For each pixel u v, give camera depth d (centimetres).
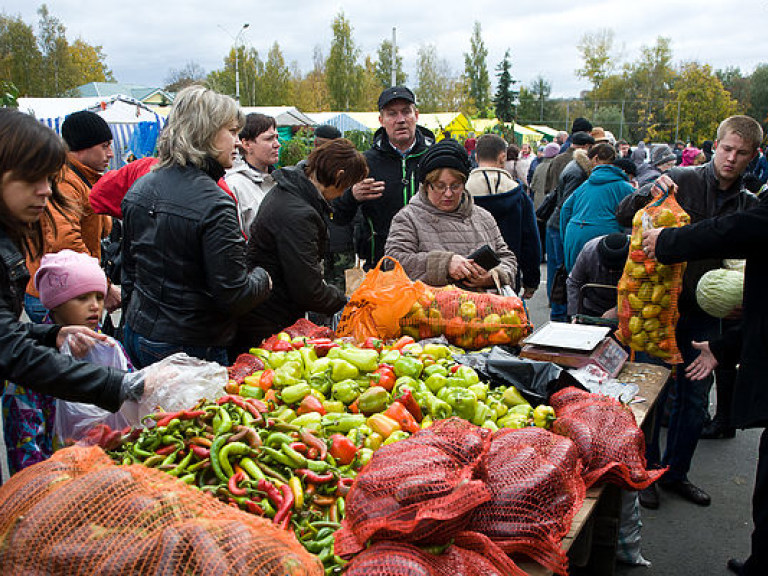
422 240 392
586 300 450
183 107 288
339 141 353
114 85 4022
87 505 144
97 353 241
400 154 463
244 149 507
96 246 447
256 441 194
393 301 323
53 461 163
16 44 5925
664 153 1048
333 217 445
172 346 291
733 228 253
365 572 145
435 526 154
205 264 280
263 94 6062
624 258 424
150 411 212
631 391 297
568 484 191
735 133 354
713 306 323
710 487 428
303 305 352
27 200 191
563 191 798
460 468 173
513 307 336
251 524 144
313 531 176
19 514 147
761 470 254
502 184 475
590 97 8162
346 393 245
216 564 128
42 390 192
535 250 480
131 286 341
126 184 400
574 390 260
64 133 439
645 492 407
